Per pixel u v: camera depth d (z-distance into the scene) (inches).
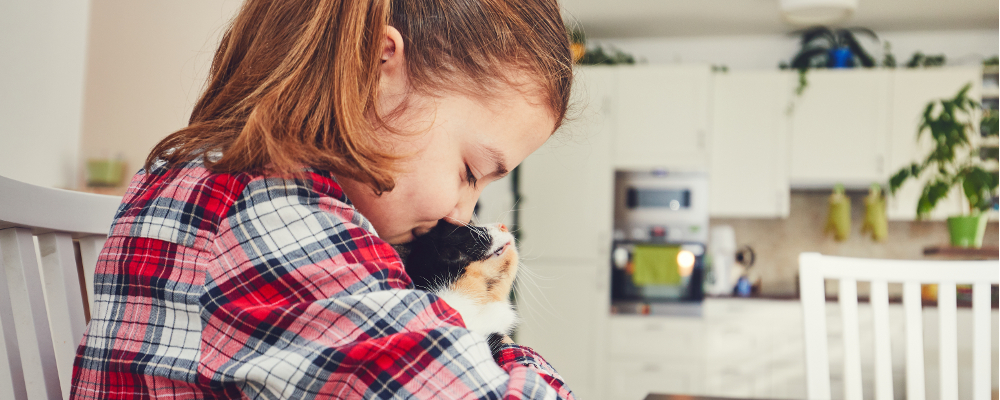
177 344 15.1
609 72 145.6
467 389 14.2
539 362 21.2
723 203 145.5
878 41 150.1
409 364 14.1
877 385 48.0
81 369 16.6
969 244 128.4
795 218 160.2
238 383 14.4
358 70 16.1
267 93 16.2
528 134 18.7
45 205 23.9
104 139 69.5
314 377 13.8
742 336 136.3
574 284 143.6
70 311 25.0
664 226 143.8
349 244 15.1
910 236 154.7
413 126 17.2
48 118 64.0
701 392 137.4
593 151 144.5
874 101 140.2
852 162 141.2
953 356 47.3
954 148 131.3
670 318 139.4
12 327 21.4
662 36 157.3
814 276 49.1
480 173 18.9
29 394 22.4
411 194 17.9
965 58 148.3
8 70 57.8
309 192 15.5
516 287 77.4
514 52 18.1
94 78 70.2
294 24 17.3
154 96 69.1
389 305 14.4
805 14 118.3
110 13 70.0
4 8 57.6
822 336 48.3
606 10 140.0
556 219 144.6
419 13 17.6
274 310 14.3
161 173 17.2
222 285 14.9
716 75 146.1
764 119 144.4
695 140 143.9
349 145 15.5
